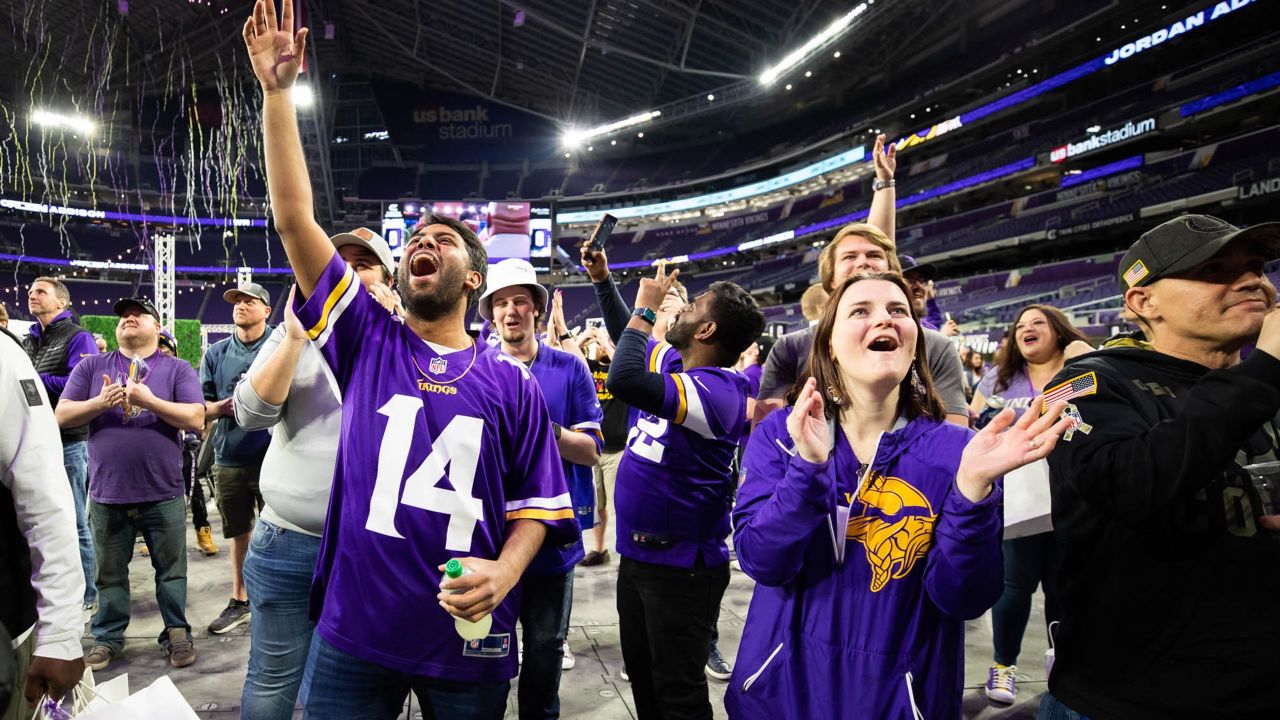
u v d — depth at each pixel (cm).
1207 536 119
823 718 131
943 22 3055
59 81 3528
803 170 3797
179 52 3403
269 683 199
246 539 364
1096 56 2519
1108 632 128
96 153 3922
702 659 205
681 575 202
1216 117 2236
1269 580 117
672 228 4531
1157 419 125
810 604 138
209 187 4081
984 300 2848
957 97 3136
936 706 127
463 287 166
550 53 3728
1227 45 2398
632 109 4231
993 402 343
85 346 412
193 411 319
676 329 234
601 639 354
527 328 273
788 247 4106
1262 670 114
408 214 2448
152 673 302
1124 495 118
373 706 148
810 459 124
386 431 150
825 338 147
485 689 153
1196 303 128
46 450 145
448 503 148
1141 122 2377
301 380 206
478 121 4600
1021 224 2823
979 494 116
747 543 137
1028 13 2848
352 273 160
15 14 2966
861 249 246
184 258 4100
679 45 3409
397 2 3391
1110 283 2384
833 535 136
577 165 4691
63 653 141
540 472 165
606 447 466
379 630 142
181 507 325
